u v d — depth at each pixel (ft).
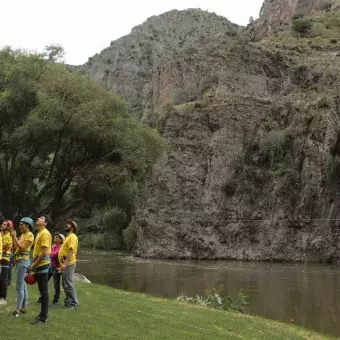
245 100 178.60
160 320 38.04
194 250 155.43
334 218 141.69
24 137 83.51
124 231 177.27
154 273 104.32
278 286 81.61
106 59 424.87
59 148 90.74
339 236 138.62
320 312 56.59
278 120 176.14
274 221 150.92
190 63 210.59
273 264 132.46
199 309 47.19
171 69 212.43
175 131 177.06
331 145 151.33
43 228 32.73
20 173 91.09
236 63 199.82
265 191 158.71
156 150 104.47
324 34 247.91
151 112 222.07
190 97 199.62
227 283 86.33
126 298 50.52
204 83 199.21
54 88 87.25
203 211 162.30
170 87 208.95
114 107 95.09
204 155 172.14
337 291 74.59
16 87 86.63
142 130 101.60
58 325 32.12
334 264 131.13
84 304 41.63
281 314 55.31
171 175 168.35
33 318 33.27
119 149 91.20
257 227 152.87
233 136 173.27
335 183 144.87
